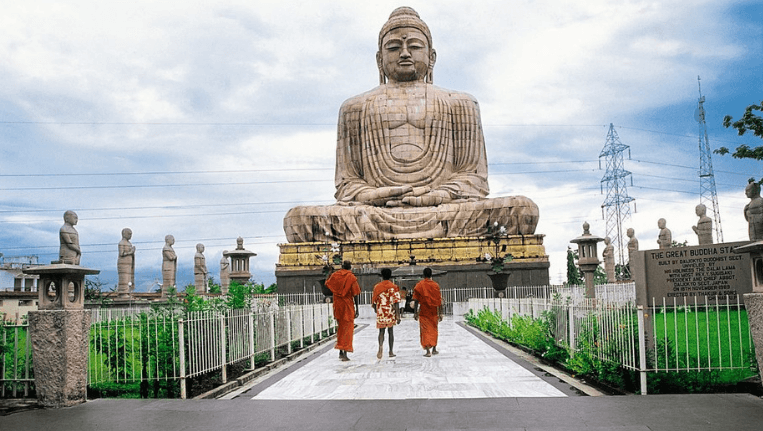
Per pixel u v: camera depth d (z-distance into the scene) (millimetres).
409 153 43531
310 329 17969
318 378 10836
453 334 20359
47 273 8570
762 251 7801
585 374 10422
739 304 9578
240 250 26172
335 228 41375
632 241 44250
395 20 46031
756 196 23047
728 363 9531
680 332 13227
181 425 7164
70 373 8484
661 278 10188
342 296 13281
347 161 45344
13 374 9125
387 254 40094
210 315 10641
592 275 21578
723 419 6824
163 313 10703
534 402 7938
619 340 9359
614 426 6586
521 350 14992
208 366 10164
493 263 32594
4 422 7520
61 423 7418
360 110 45156
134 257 34000
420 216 40969
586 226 21828
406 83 45906
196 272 43719
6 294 26672
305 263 40344
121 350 10234
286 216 42375
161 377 9812
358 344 17203
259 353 12508
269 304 16344
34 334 8516
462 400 8227
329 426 6910
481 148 45531
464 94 45938
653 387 8898
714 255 9891
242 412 7777
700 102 60375
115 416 7711
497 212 40625
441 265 39469
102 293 34500
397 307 13555
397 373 11227
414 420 7086
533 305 16516
